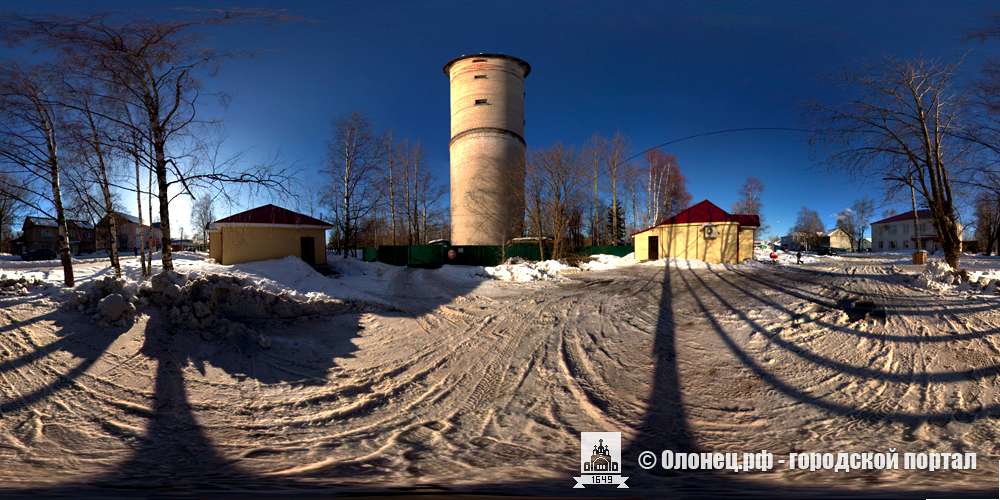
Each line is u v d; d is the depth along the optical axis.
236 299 8.55
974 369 5.94
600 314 10.19
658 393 5.72
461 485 3.03
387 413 5.18
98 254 44.44
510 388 5.99
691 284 14.90
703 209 26.78
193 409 5.12
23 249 50.22
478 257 31.73
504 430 4.63
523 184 35.50
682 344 7.76
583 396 5.66
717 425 4.73
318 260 22.45
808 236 68.75
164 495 2.77
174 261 20.72
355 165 25.95
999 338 6.90
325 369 6.68
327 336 8.39
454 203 37.53
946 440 4.16
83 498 2.71
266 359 6.90
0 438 4.14
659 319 9.62
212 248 23.56
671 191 43.75
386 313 10.27
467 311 10.81
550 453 3.98
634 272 20.33
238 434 4.52
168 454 3.95
